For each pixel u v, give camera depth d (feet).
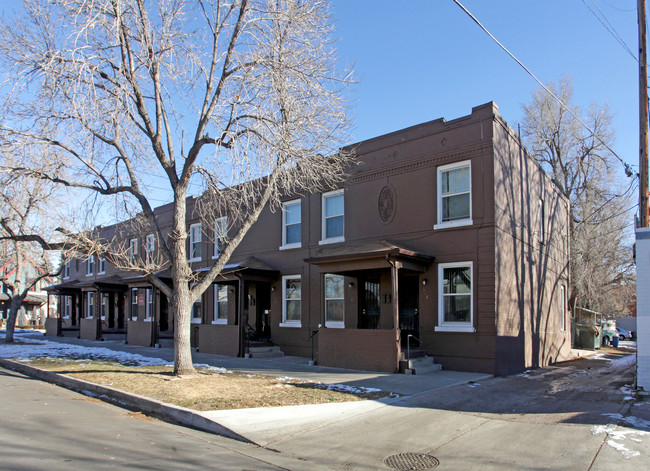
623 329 160.86
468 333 43.52
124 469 17.80
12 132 35.88
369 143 52.24
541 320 55.57
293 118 38.78
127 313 91.09
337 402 29.63
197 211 72.28
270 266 61.16
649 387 33.06
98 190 40.16
